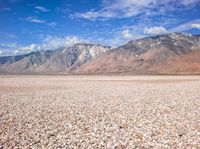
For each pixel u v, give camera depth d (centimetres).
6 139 1455
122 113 2248
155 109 2442
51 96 3731
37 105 2812
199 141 1370
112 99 3291
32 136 1520
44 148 1288
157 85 6016
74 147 1300
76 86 5972
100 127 1730
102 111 2367
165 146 1294
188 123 1802
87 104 2850
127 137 1470
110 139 1437
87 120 1967
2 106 2752
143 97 3478
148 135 1504
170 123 1809
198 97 3419
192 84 6266
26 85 6438
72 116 2139
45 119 2025
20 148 1293
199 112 2250
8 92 4434
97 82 7931
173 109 2430
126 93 4075
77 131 1631
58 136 1514
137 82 7650
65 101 3136
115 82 7819
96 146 1312
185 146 1291
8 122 1920
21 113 2306
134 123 1836
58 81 8869
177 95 3684
